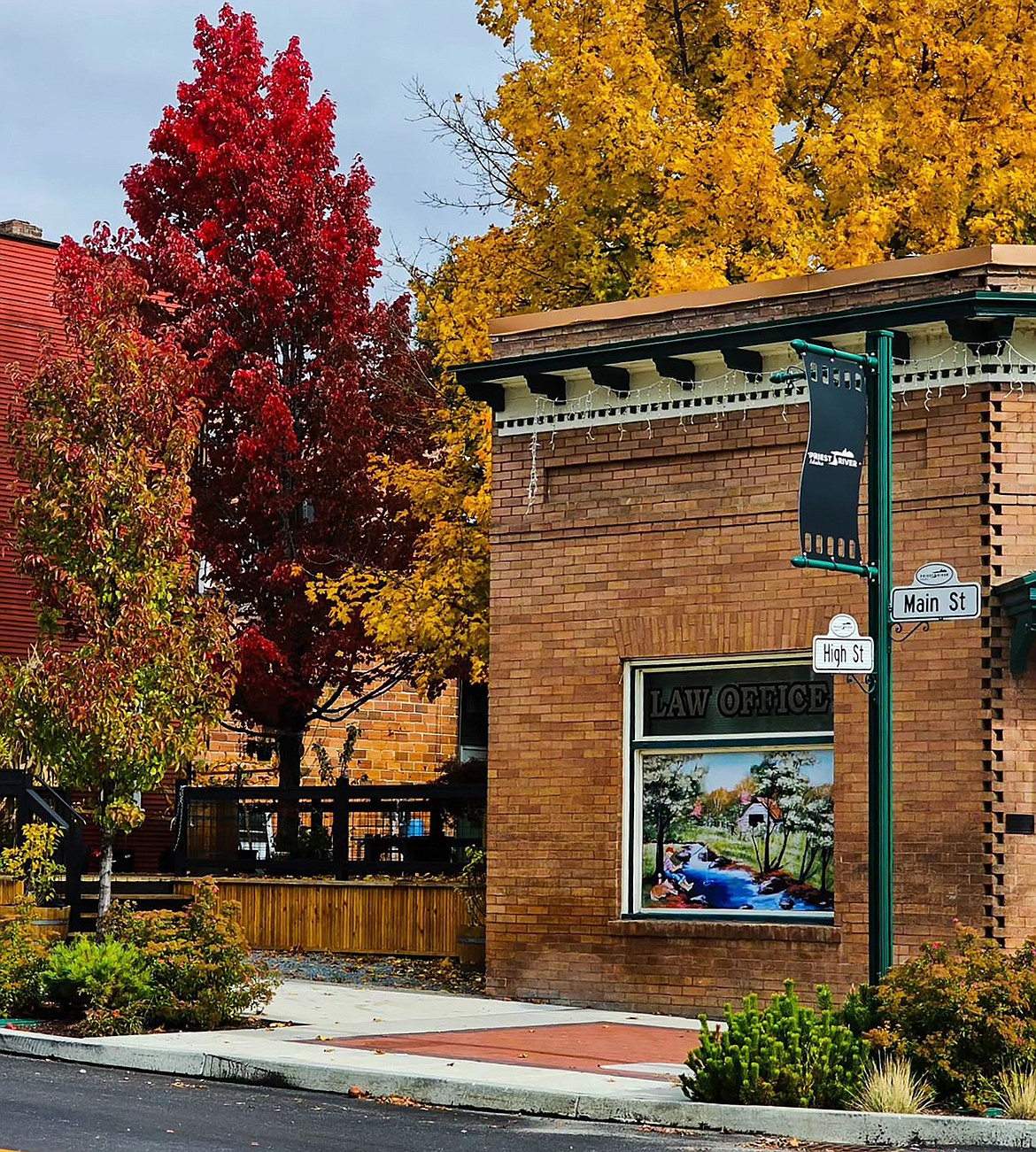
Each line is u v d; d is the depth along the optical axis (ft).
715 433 60.64
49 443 60.29
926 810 55.42
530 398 64.80
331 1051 47.91
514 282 79.25
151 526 59.88
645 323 62.49
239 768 90.17
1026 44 76.43
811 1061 40.98
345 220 87.40
